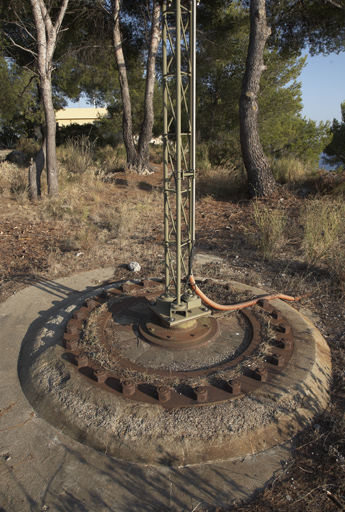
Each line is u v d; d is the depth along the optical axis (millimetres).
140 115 21953
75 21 12766
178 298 3010
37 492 1981
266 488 1977
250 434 2238
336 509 1857
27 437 2332
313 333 3275
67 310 3697
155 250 5883
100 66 15742
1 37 12805
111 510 1876
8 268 5277
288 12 11320
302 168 10195
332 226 5543
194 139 2807
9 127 23297
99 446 2221
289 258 5457
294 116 18672
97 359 2822
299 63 15688
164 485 1997
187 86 2740
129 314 3582
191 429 2207
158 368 2771
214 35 13555
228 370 2678
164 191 2951
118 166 14250
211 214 8242
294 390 2510
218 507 1883
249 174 9281
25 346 3355
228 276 4793
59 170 11641
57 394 2543
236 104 15773
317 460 2143
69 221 7617
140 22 14094
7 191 9594
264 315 3494
